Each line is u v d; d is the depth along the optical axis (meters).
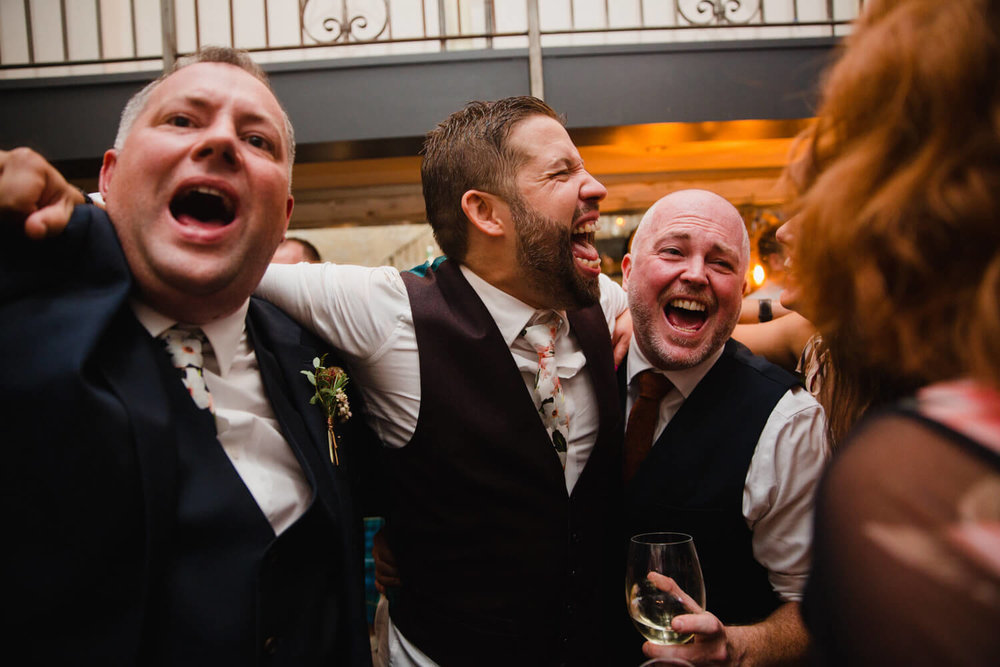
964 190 0.45
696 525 1.40
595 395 1.47
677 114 3.74
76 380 0.85
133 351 0.96
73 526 0.85
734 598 1.41
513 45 4.50
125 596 0.88
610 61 3.73
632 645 1.50
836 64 0.56
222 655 0.92
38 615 0.85
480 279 1.45
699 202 1.44
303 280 1.37
